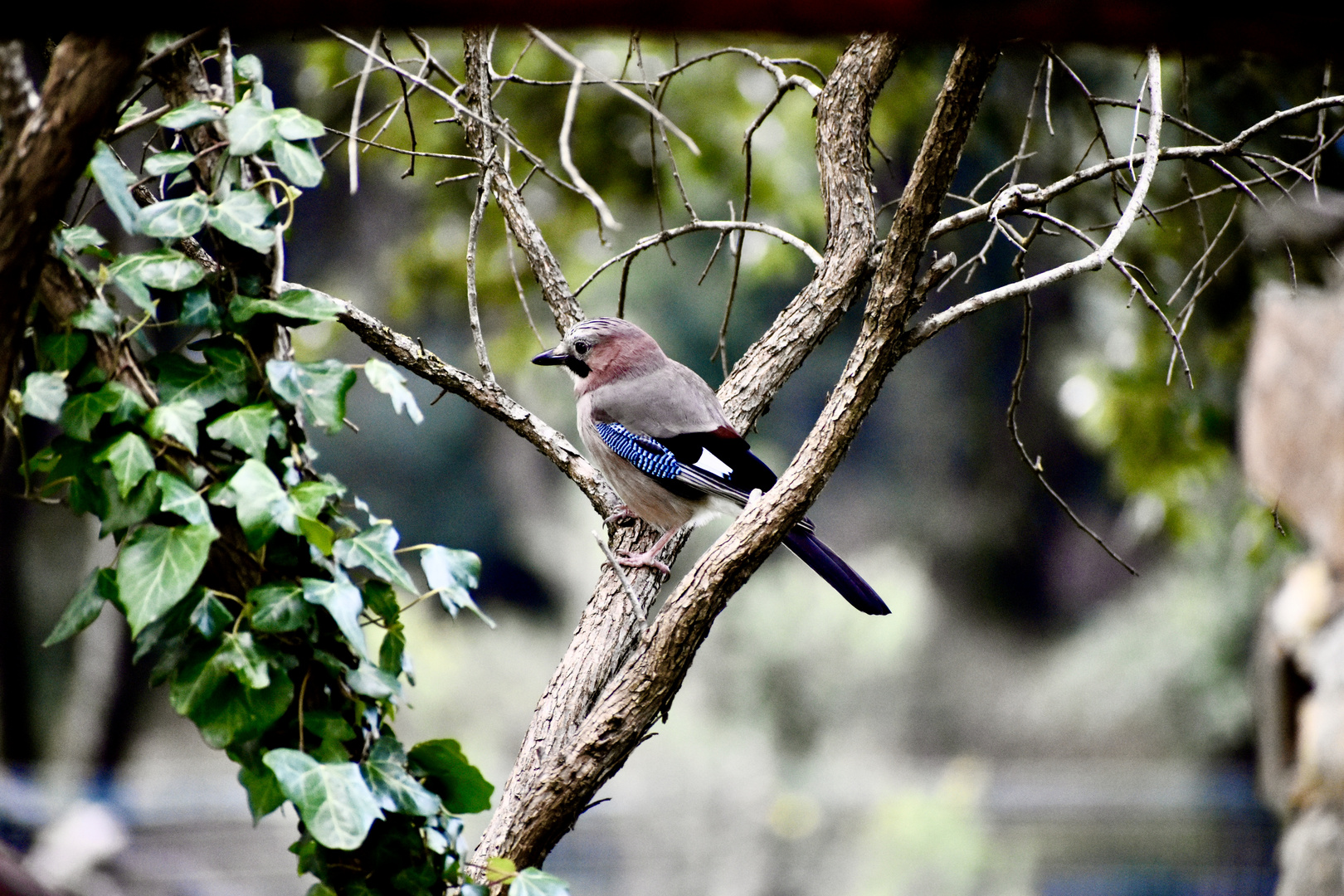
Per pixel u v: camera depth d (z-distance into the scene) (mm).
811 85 6852
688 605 5008
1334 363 10258
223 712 4312
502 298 15664
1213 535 16906
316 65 13070
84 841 15336
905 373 34812
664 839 18812
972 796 20062
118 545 4473
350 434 32062
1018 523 34312
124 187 4336
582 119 13867
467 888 4746
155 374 4516
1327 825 10469
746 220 7117
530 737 5773
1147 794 19391
